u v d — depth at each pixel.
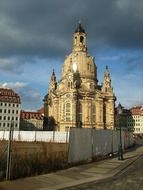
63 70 193.25
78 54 188.38
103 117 181.88
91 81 184.62
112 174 26.66
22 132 87.25
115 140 52.44
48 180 22.86
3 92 184.12
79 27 196.38
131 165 35.12
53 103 188.38
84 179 23.78
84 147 35.59
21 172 23.78
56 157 30.06
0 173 22.67
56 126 180.62
